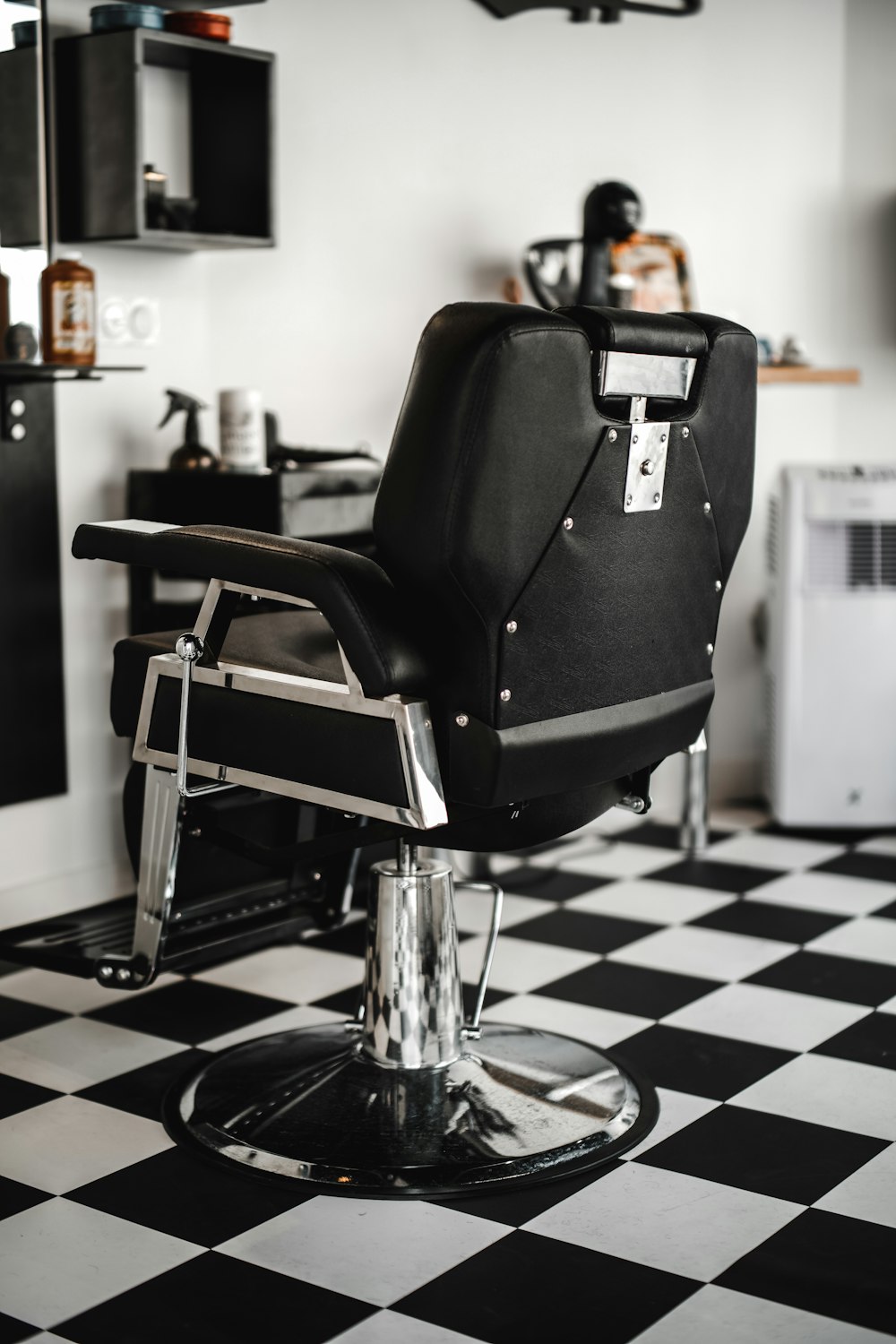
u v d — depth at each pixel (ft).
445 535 5.32
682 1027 7.94
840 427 12.96
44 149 9.11
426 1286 5.41
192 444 9.54
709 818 12.55
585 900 10.29
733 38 12.26
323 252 10.84
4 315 9.02
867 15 12.46
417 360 5.37
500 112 11.52
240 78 9.74
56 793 9.61
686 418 5.98
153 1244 5.72
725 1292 5.37
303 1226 5.84
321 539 9.33
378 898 6.89
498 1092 6.76
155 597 9.89
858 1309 5.27
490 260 11.65
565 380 5.41
